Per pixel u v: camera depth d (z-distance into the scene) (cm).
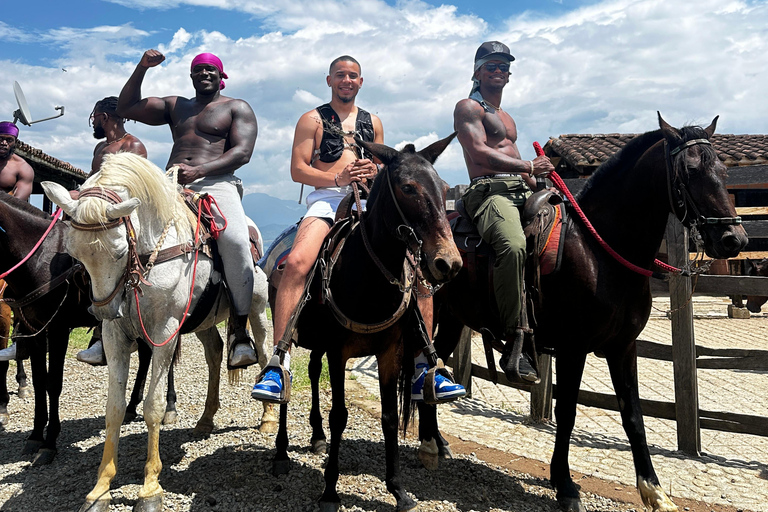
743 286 422
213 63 411
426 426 396
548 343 366
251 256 399
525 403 584
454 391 322
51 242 420
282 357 310
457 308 404
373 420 511
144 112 419
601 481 377
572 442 458
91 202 279
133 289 314
